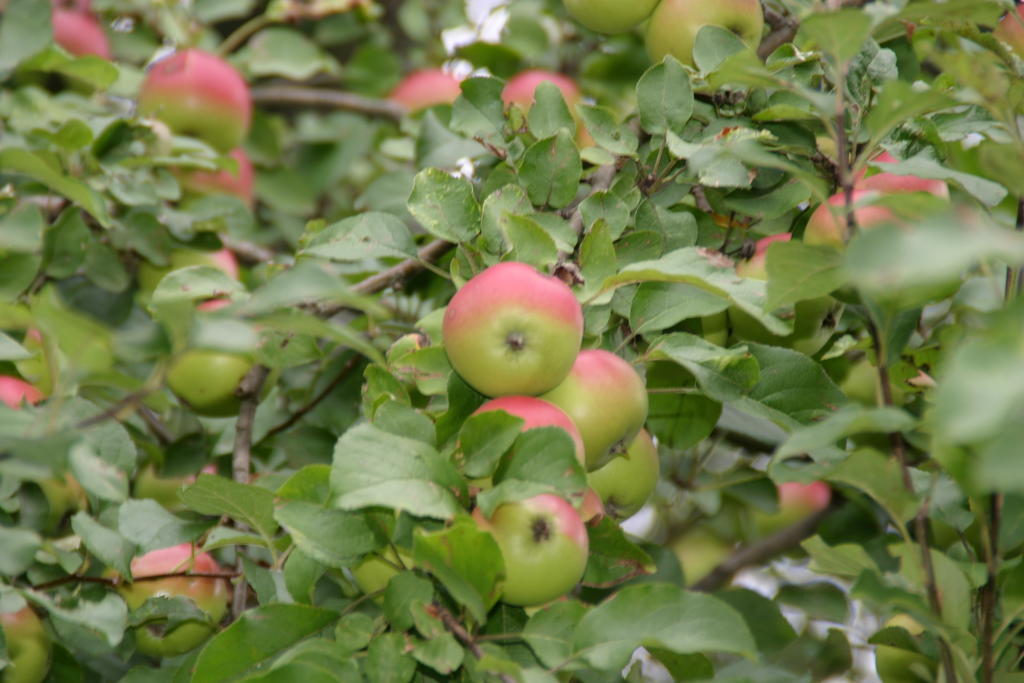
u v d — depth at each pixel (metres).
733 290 1.25
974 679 1.20
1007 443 0.97
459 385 1.29
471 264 1.31
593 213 1.33
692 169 1.28
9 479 1.34
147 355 1.15
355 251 1.33
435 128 1.55
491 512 1.22
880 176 1.35
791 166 1.20
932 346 1.33
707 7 1.43
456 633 1.22
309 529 1.23
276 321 1.15
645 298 1.33
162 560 1.43
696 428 1.46
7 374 1.42
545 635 1.22
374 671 1.20
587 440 1.30
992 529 1.21
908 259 0.92
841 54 1.20
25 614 1.37
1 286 1.42
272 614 1.24
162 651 1.43
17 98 1.53
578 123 1.54
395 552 1.24
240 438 1.46
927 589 1.20
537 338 1.26
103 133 1.51
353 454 1.21
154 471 1.55
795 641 1.48
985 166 1.15
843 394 1.31
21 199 1.49
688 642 1.18
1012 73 1.28
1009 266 1.23
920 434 1.22
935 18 1.33
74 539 1.36
